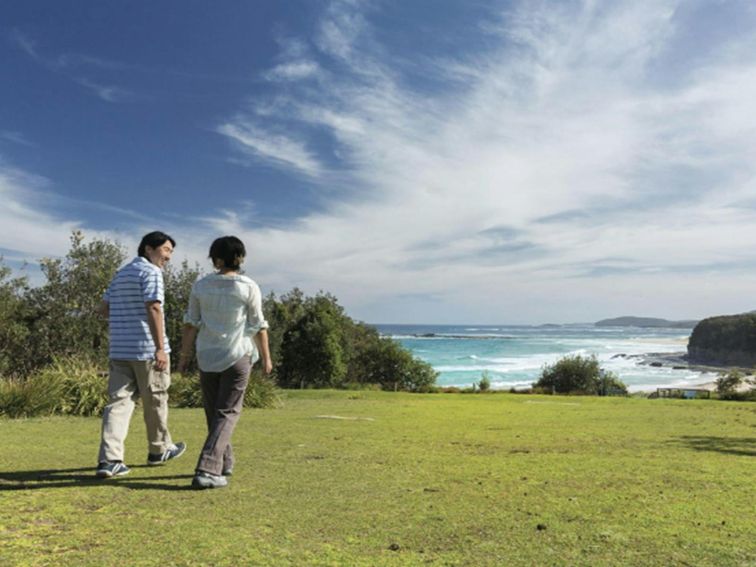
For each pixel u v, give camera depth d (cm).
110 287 409
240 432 641
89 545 235
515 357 9562
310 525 270
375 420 828
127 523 267
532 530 267
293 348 4003
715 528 272
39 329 1842
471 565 220
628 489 358
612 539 254
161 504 303
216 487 345
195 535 250
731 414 1088
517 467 431
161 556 224
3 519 270
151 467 407
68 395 981
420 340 17162
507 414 980
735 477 402
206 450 350
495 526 273
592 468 432
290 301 4281
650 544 247
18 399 910
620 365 9394
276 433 634
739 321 10688
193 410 1045
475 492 344
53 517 275
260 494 330
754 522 283
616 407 1272
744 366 9531
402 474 397
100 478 367
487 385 4047
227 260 374
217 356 366
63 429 648
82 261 1891
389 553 233
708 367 9250
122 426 385
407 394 1989
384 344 4688
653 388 5825
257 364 1577
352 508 302
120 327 397
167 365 414
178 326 2064
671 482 382
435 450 514
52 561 217
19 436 575
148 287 393
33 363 1853
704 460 480
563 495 339
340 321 4350
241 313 371
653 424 825
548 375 4541
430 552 235
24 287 1867
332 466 424
